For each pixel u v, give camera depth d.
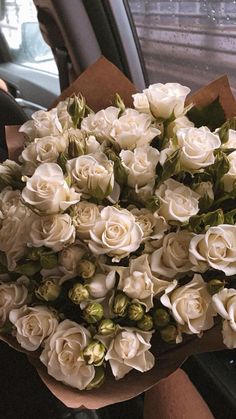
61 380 0.49
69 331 0.48
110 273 0.48
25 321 0.49
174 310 0.48
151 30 1.22
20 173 0.57
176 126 0.57
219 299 0.48
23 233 0.51
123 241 0.47
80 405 0.48
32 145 0.56
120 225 0.48
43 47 1.87
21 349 0.51
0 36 2.02
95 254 0.49
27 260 0.53
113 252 0.48
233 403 0.66
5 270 0.55
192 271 0.50
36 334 0.49
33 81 1.71
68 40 1.17
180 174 0.54
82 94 0.64
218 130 0.56
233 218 0.53
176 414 0.57
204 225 0.51
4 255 0.54
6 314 0.52
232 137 0.56
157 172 0.53
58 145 0.54
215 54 1.13
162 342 0.53
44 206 0.48
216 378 0.69
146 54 1.23
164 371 0.52
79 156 0.52
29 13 1.89
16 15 1.96
